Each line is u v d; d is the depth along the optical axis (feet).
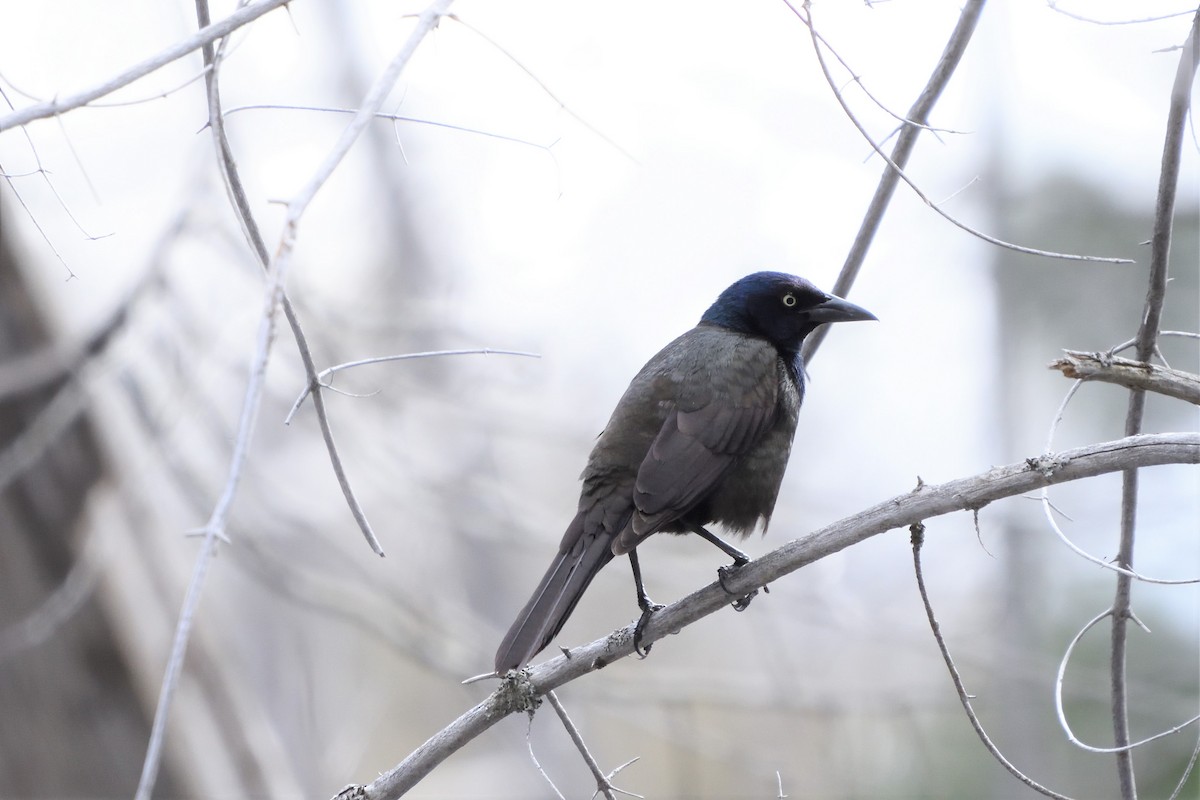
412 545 57.26
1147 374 20.47
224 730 46.19
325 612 46.03
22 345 40.22
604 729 67.67
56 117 16.29
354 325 46.50
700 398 26.50
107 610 42.29
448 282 54.54
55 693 41.96
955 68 23.66
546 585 24.61
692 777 56.80
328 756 60.18
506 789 66.74
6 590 41.27
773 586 46.98
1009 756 47.09
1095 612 46.47
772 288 29.55
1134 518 21.97
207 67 17.66
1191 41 20.07
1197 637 45.16
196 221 39.88
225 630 54.08
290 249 14.33
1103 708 46.11
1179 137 20.21
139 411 43.39
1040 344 51.08
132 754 42.73
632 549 24.68
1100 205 50.65
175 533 47.06
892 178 24.31
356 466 48.44
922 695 43.91
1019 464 19.83
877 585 50.26
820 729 52.21
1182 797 43.83
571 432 49.11
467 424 51.26
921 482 20.72
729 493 26.71
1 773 41.65
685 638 65.92
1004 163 51.85
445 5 16.38
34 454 38.17
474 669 46.65
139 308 39.96
